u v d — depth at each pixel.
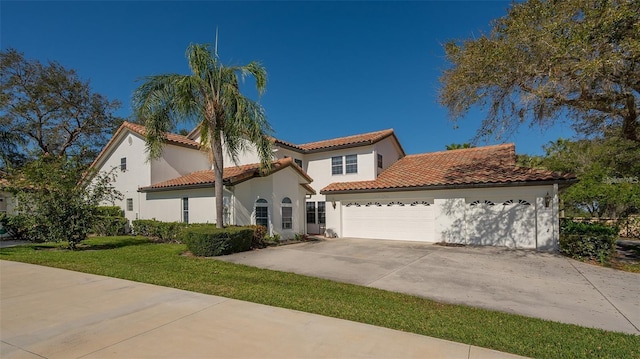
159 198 18.52
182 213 17.36
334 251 12.91
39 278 7.71
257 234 13.84
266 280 7.96
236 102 12.61
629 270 9.50
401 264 10.29
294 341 4.16
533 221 13.69
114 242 15.02
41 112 26.59
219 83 12.89
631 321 5.43
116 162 20.78
